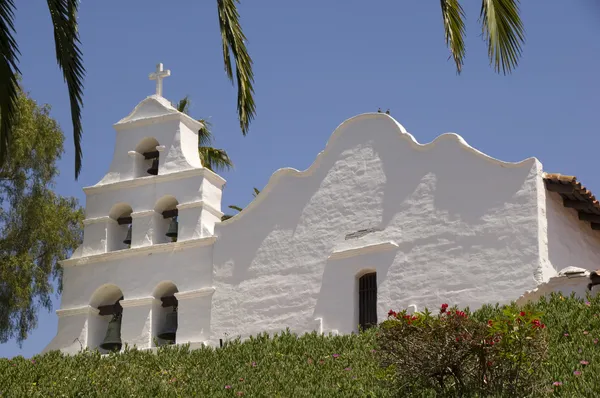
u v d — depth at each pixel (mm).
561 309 21938
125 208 31562
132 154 31703
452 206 26906
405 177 27859
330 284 27844
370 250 27516
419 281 26594
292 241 28875
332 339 24391
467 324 17250
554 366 17906
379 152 28500
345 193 28594
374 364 20641
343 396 18828
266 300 28578
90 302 30484
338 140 29250
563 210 27406
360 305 27453
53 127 36031
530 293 24141
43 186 35562
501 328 16906
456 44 18375
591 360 18406
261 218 29516
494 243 26047
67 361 25344
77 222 36406
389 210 27797
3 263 34500
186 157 31109
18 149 34156
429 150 27734
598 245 29203
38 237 35125
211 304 29172
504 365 16938
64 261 31109
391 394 17844
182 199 30641
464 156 27188
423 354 17312
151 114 31938
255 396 19812
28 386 22125
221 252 29641
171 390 21188
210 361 24125
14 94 15914
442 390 17203
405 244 27141
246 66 19031
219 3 18891
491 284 25703
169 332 29453
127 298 30031
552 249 26047
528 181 26203
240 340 27547
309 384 20375
